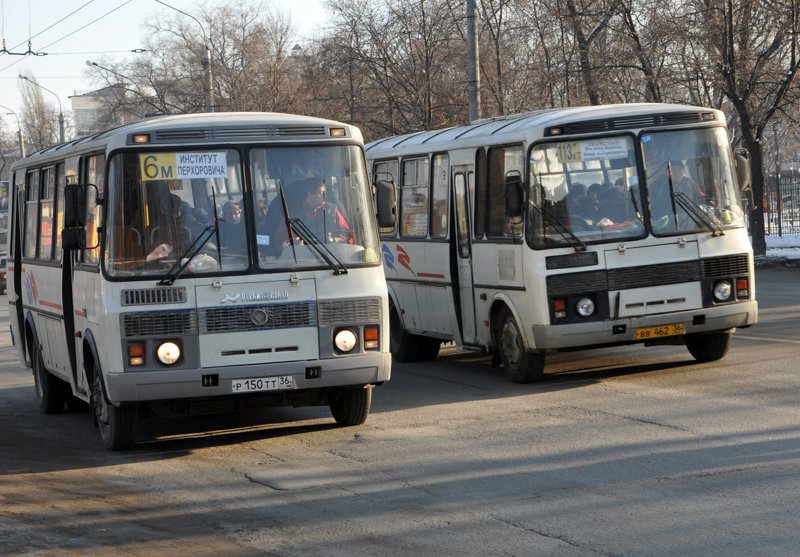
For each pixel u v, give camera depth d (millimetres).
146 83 82750
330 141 12094
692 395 13414
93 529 8812
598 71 39875
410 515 8867
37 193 15781
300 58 67000
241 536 8477
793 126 39156
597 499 8969
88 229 12453
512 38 49125
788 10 35375
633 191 14797
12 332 18172
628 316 14555
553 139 14797
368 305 11859
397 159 19641
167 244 11555
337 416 13125
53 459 12164
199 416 14727
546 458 10609
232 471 11008
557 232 14656
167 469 11312
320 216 11898
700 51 37812
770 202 52406
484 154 16156
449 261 17250
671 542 7676
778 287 28375
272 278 11609
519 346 15328
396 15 52812
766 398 12828
